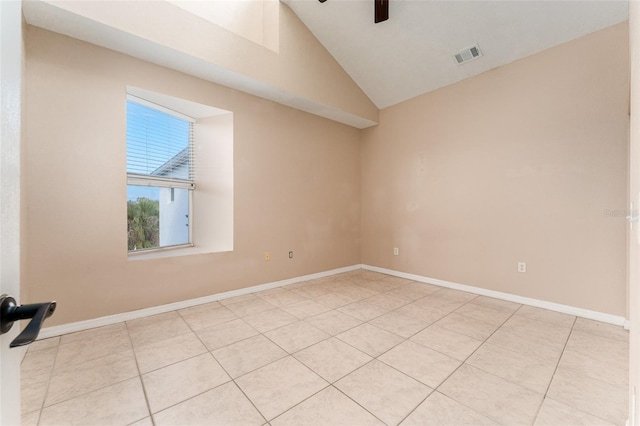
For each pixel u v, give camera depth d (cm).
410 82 385
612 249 257
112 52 247
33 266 215
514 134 313
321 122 424
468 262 354
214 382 173
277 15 322
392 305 305
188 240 360
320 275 427
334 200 445
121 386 168
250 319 266
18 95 54
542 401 156
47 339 221
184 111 326
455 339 227
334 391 165
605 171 260
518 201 312
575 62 273
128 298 259
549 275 293
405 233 423
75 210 232
